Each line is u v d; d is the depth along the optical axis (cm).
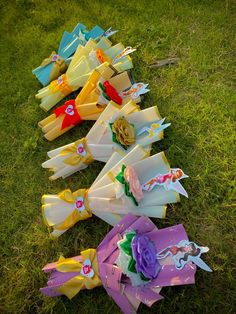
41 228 167
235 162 159
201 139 168
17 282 158
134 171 145
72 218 151
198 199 154
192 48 196
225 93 178
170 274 133
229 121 171
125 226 143
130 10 220
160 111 181
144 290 134
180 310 138
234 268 141
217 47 193
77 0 234
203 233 149
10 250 166
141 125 165
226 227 149
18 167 185
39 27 231
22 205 175
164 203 147
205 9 207
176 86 187
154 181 149
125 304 135
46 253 161
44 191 176
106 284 137
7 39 229
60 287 141
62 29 226
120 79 181
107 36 201
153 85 191
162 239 140
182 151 167
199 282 141
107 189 149
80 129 187
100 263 140
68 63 206
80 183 173
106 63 178
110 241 143
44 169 181
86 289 150
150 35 207
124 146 158
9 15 239
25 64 218
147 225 142
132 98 177
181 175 148
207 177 159
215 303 137
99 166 174
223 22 201
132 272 129
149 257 132
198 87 184
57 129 182
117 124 158
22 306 153
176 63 195
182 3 213
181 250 135
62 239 162
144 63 200
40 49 221
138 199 143
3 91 209
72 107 179
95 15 225
